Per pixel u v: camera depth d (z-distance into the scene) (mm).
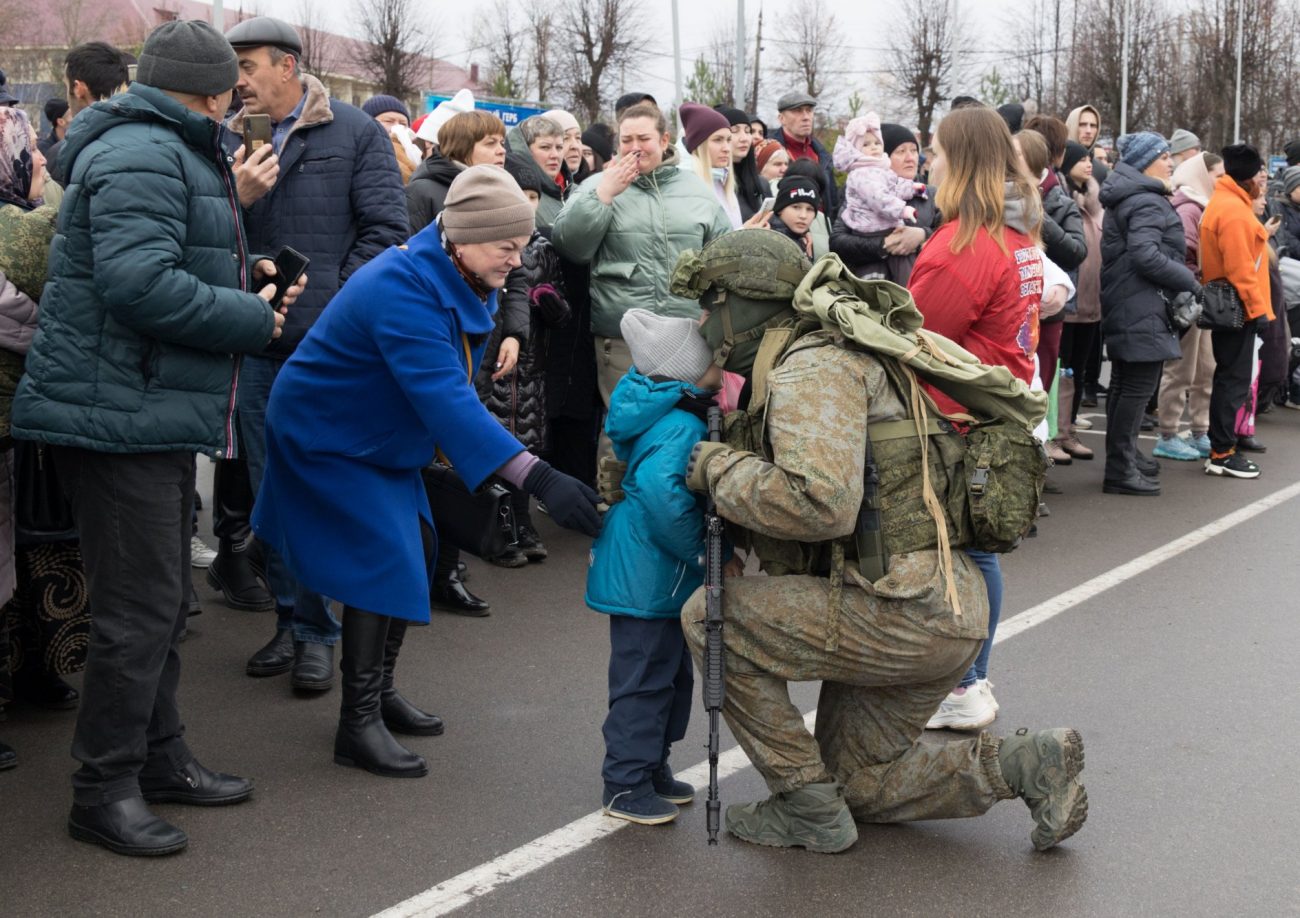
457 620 5246
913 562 3109
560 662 4785
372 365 3551
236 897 3127
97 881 3186
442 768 3873
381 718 3893
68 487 3291
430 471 3764
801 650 3168
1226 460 8297
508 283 5590
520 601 5520
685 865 3287
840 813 3314
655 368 3301
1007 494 3119
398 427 3631
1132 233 7422
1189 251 8750
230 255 3373
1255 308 7895
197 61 3242
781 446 2980
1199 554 6438
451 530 3768
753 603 3176
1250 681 4688
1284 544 6641
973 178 4129
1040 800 3279
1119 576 6031
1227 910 3123
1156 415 9938
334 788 3723
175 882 3191
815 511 2951
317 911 3070
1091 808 3643
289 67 4730
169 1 30141
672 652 3453
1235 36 36594
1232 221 7820
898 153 7945
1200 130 36875
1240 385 8180
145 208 3111
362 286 3529
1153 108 37156
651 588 3359
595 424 6652
